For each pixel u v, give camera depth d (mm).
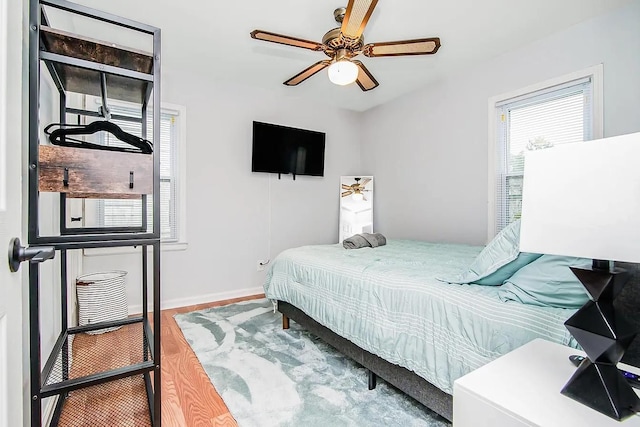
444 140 3449
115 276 2627
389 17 2303
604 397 729
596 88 2297
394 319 1512
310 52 2867
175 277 3264
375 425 1436
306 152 4070
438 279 1519
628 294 987
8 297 677
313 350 2225
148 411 1550
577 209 768
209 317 2906
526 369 892
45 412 1384
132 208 3080
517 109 2854
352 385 1772
